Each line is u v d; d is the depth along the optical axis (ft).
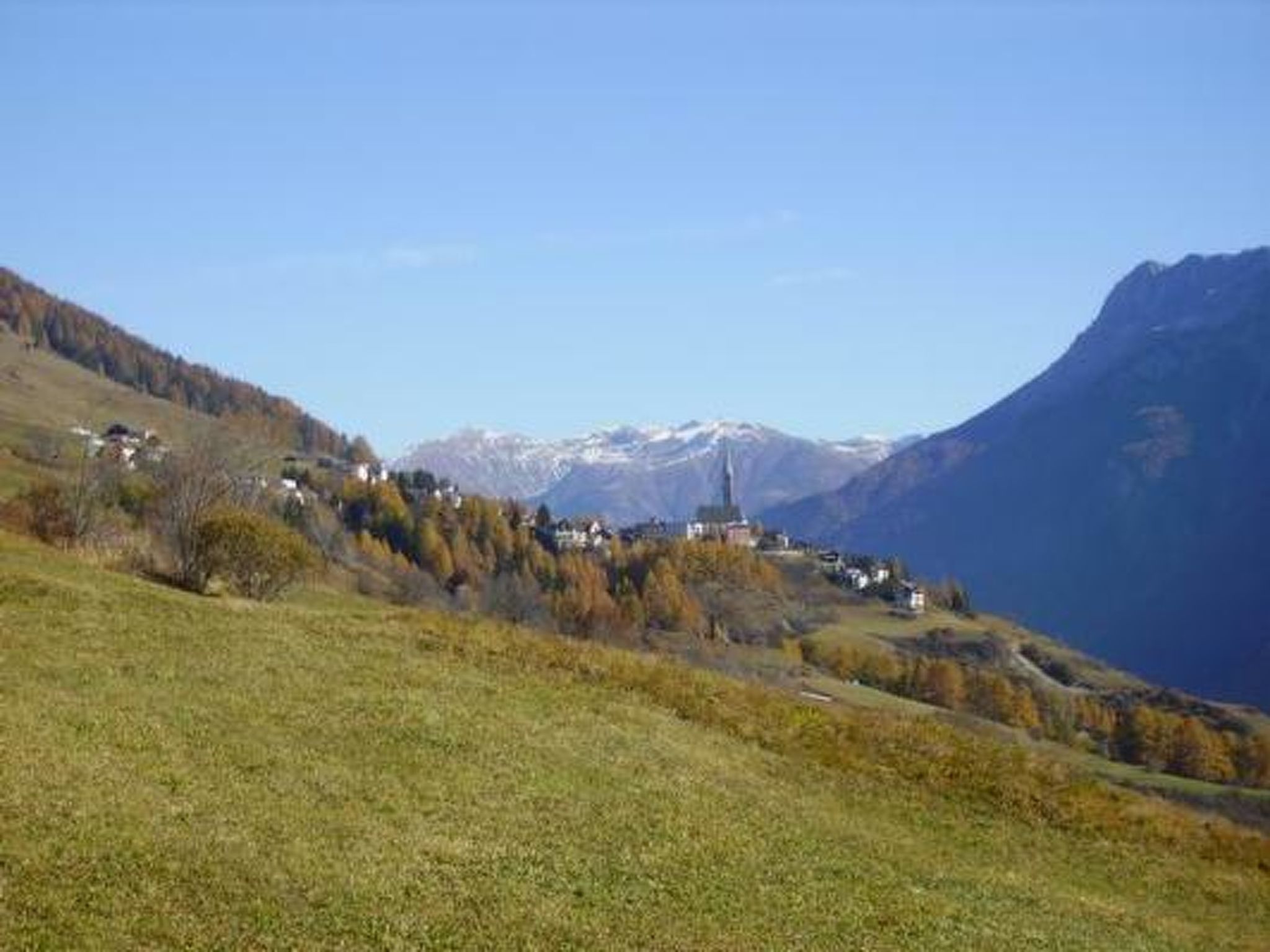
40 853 75.66
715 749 145.48
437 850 92.73
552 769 120.78
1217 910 132.26
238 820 88.74
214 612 157.79
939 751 164.96
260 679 130.11
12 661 116.98
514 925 81.56
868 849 120.16
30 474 433.48
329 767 106.83
